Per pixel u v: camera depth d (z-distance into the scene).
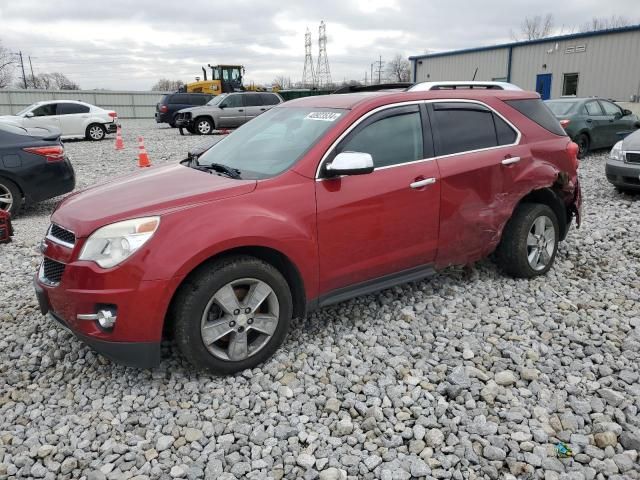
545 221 4.87
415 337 3.88
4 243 6.51
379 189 3.78
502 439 2.78
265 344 3.47
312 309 3.70
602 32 25.25
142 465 2.70
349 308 4.35
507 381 3.28
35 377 3.55
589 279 4.97
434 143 4.13
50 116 20.06
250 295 3.35
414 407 3.05
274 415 3.04
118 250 3.01
